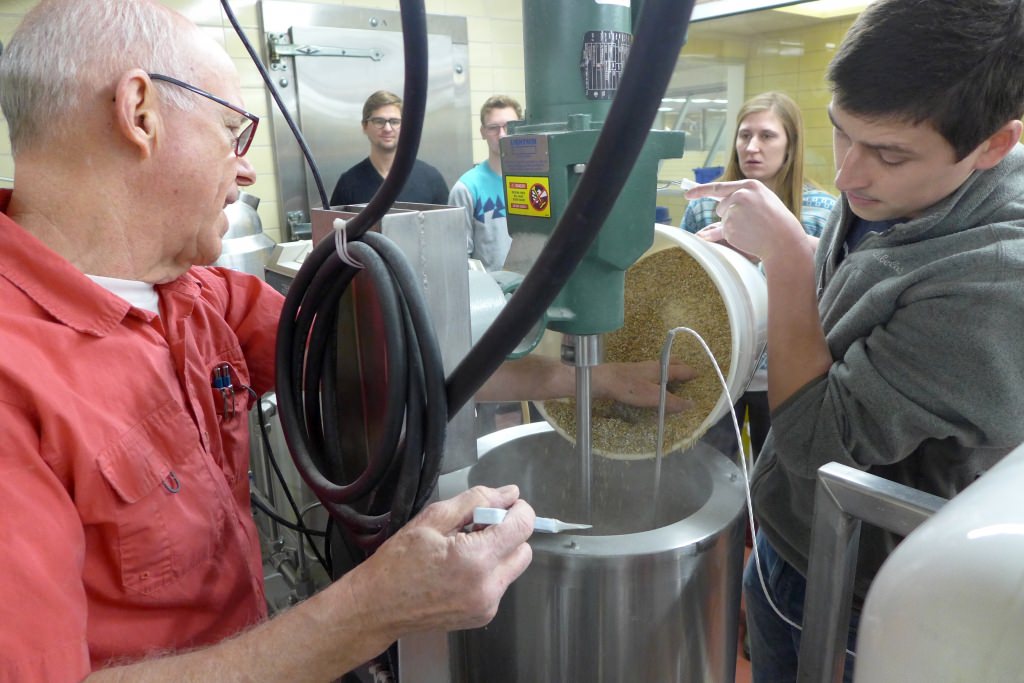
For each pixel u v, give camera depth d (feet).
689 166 10.19
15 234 1.91
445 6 11.07
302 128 9.98
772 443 2.91
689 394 2.78
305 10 9.66
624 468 2.87
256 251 5.82
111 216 2.04
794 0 7.14
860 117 2.13
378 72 10.42
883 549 2.56
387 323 1.64
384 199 1.68
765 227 2.41
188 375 2.32
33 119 1.93
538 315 1.42
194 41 2.08
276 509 4.02
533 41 1.98
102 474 1.84
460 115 11.49
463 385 1.63
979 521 1.05
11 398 1.74
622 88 1.08
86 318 1.96
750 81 10.02
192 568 2.12
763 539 3.36
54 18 1.89
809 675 1.91
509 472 2.75
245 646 1.67
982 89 1.94
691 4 1.01
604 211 1.23
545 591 2.03
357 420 2.26
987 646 0.97
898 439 2.26
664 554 1.97
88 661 1.64
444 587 1.58
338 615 1.64
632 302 2.99
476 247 9.06
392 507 1.75
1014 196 2.20
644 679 2.10
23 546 1.59
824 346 2.45
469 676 2.31
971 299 2.08
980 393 2.12
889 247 2.42
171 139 2.02
